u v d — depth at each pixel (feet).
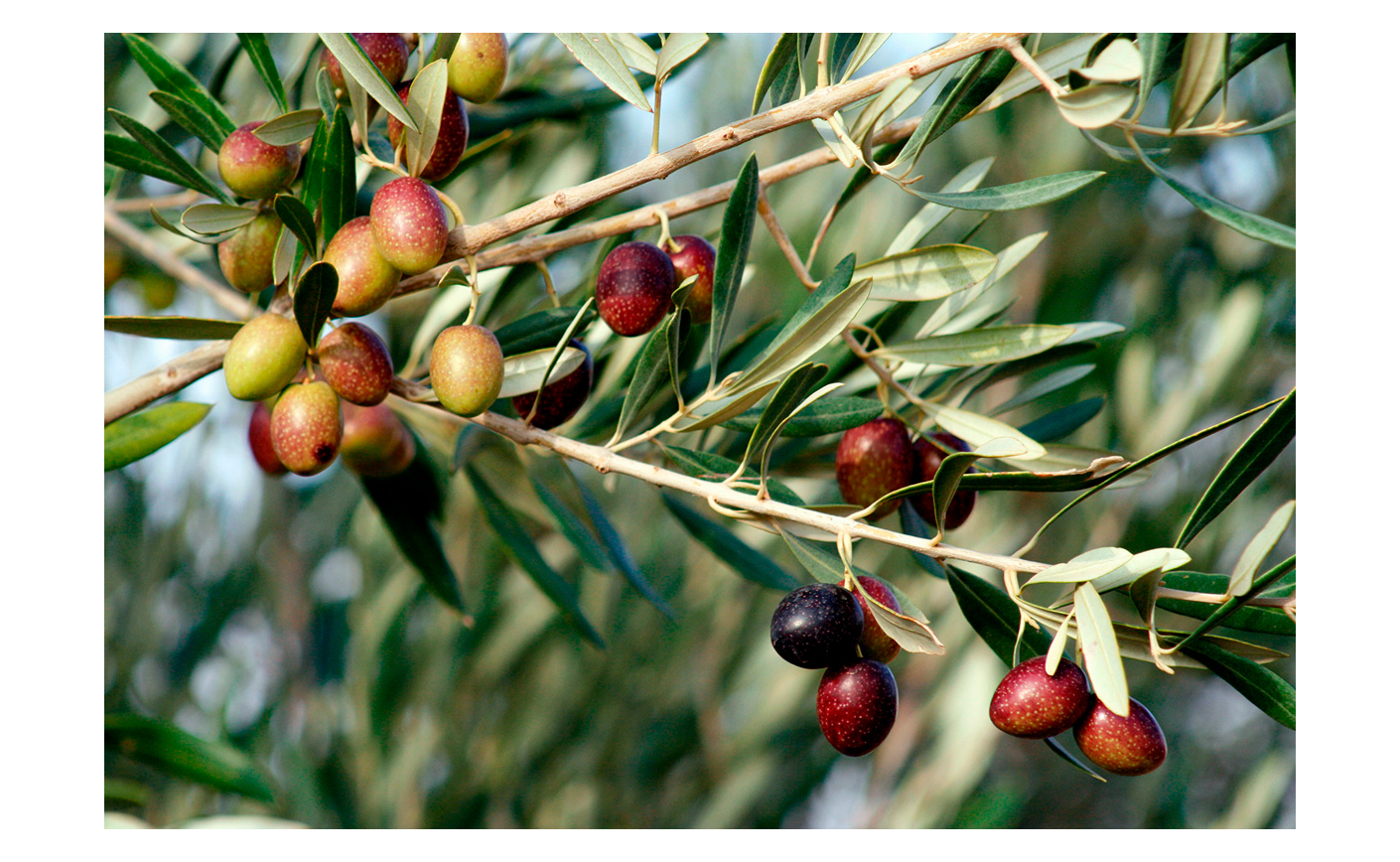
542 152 3.56
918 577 4.38
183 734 2.48
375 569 4.73
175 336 2.19
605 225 2.28
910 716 4.79
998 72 2.21
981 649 4.29
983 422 2.31
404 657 4.73
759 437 2.15
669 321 2.17
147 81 2.82
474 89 2.25
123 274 2.88
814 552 2.21
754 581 2.72
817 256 4.20
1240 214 2.10
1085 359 4.17
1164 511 4.27
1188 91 2.13
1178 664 2.16
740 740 4.78
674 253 2.27
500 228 2.17
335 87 2.28
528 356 2.26
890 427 2.34
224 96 2.75
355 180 2.22
